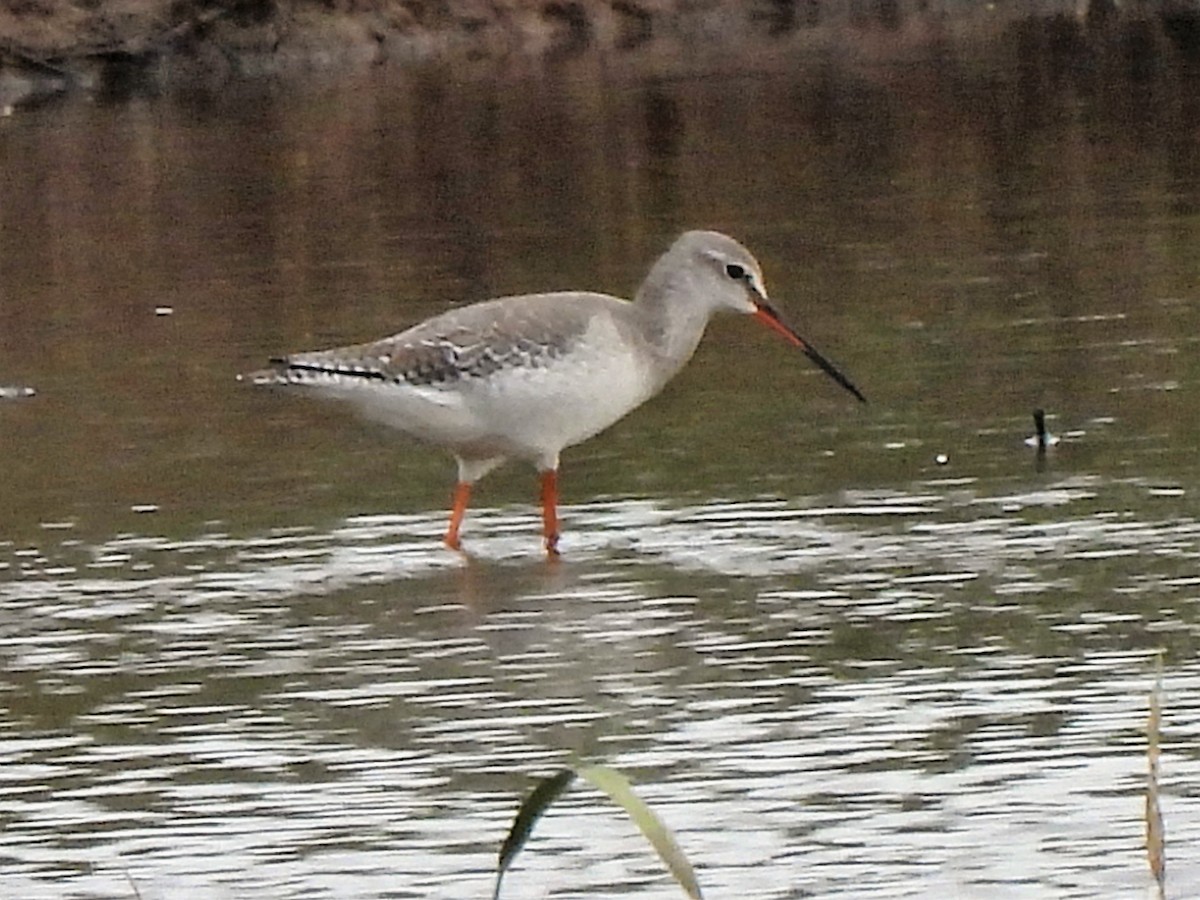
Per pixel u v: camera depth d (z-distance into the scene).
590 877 10.00
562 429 14.62
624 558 14.23
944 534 14.28
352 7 35.41
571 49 35.62
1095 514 14.50
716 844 10.23
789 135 28.05
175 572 14.16
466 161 27.25
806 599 13.32
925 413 16.86
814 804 10.59
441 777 11.12
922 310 19.77
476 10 36.38
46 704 12.20
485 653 12.70
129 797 11.02
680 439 16.59
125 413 17.67
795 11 37.72
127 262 22.91
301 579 13.99
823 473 15.63
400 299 20.97
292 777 11.19
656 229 23.52
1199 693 11.62
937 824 10.31
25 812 10.88
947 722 11.44
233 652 12.85
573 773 7.79
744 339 19.09
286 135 29.28
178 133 29.70
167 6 34.19
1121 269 20.81
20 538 14.89
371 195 25.62
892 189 24.92
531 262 22.30
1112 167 25.36
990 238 22.38
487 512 15.24
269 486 15.87
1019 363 17.98
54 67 33.53
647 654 12.58
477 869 10.11
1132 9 36.66
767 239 22.88
